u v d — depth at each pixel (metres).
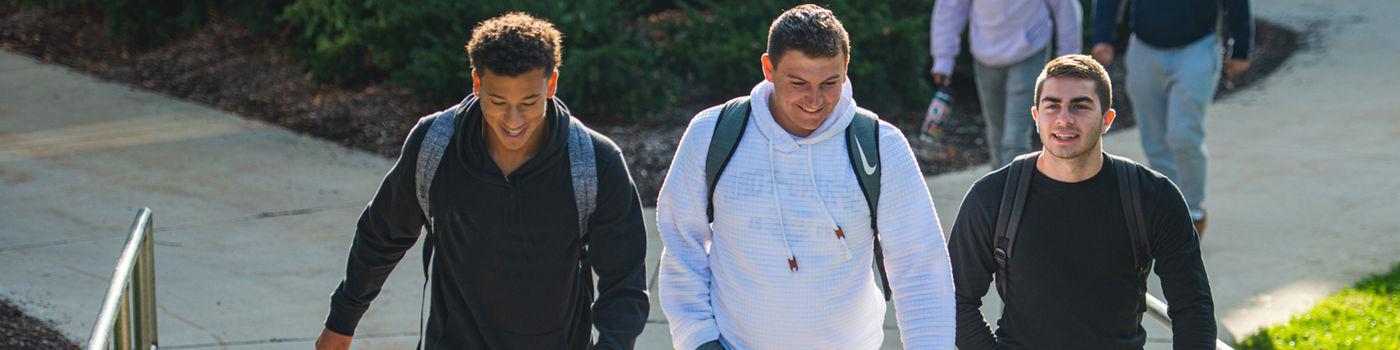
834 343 3.83
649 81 10.79
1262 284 7.32
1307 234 8.25
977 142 10.77
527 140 3.59
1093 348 4.09
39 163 9.26
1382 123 11.21
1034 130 11.24
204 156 9.66
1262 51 14.26
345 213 8.51
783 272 3.73
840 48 3.50
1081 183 3.94
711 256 3.91
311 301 6.93
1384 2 16.70
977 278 4.15
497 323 3.85
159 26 12.53
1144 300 4.11
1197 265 3.99
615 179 3.72
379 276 3.95
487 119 3.45
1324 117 11.50
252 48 12.63
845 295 3.80
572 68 10.28
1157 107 8.30
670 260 3.95
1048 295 4.05
